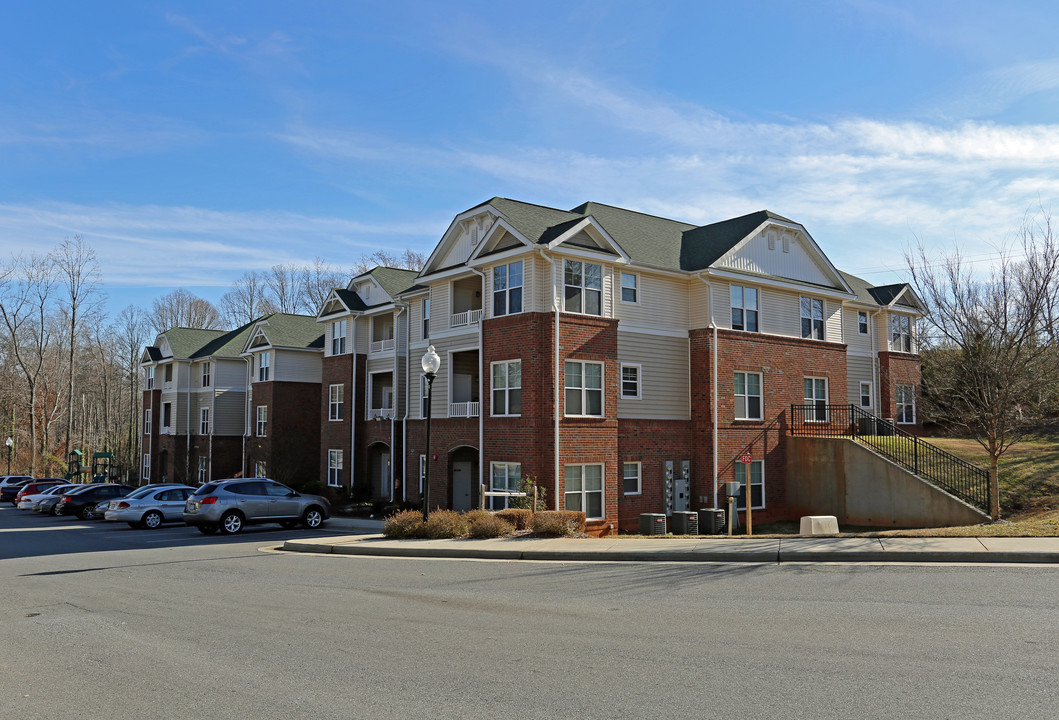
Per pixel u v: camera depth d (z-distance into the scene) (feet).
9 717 20.83
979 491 78.07
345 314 121.80
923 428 127.24
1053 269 64.49
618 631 28.94
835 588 36.04
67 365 271.90
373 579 43.65
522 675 23.54
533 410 79.71
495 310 86.48
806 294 103.86
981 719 18.85
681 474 91.25
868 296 125.39
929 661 23.79
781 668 23.45
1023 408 72.54
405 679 23.44
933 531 51.49
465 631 29.63
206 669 25.16
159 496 92.43
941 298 69.82
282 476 135.95
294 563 52.37
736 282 94.99
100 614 35.14
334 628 30.73
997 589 34.50
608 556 49.32
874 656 24.47
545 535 59.82
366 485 118.01
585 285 83.56
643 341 89.45
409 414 108.47
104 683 23.85
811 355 103.14
